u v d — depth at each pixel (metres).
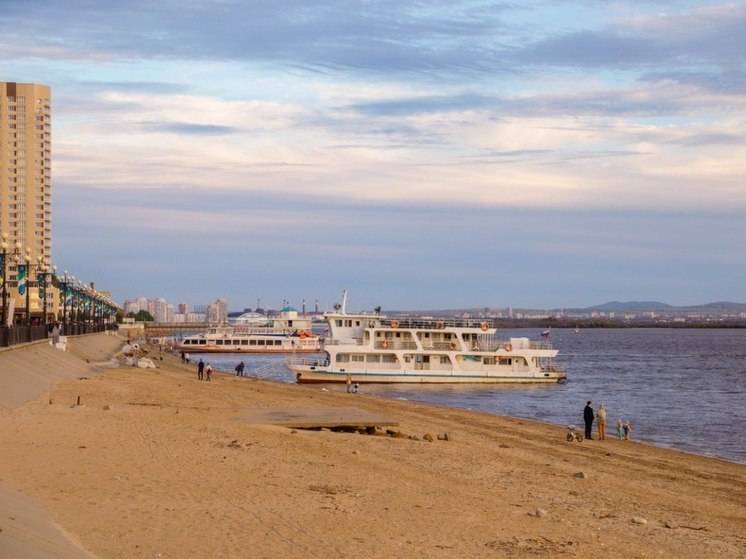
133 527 24.02
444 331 124.69
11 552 18.73
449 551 23.75
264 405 71.75
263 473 34.19
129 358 155.00
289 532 24.56
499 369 125.81
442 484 35.66
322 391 101.75
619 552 25.33
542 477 40.59
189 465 34.88
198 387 91.69
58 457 34.84
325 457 40.38
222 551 22.16
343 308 125.69
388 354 123.06
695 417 83.69
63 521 24.22
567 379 137.88
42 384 73.56
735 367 179.62
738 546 27.72
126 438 41.59
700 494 39.03
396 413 73.81
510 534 26.50
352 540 24.12
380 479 35.19
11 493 26.52
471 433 60.41
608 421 79.69
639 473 44.66
